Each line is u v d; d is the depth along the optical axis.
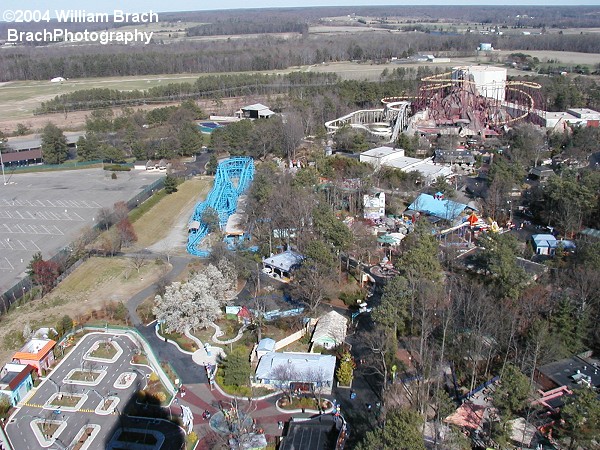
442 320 118.88
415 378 109.06
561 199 176.75
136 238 188.12
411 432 76.06
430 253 134.38
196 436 98.12
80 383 113.69
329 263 140.25
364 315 136.00
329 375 109.69
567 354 112.38
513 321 112.75
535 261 156.50
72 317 138.38
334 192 197.38
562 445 90.25
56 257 165.25
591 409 86.50
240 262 153.62
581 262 139.25
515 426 94.88
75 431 100.50
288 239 171.00
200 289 131.75
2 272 165.12
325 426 97.69
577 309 118.19
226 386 111.44
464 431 95.62
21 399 109.38
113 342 128.00
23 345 126.56
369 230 173.88
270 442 96.69
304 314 134.50
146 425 101.50
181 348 124.94
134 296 148.75
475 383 108.56
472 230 178.25
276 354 117.00
